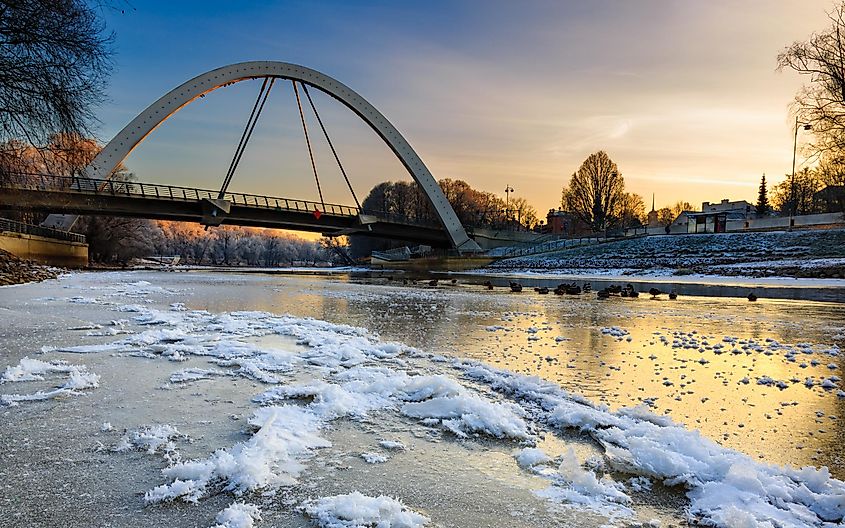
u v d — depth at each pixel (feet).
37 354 22.25
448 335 31.76
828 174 133.59
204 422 13.88
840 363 23.72
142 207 165.27
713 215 196.75
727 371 21.86
